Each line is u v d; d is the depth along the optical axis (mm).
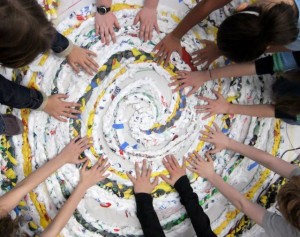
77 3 1592
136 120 1581
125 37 1594
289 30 1180
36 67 1538
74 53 1525
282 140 1644
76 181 1533
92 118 1565
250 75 1563
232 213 1591
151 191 1562
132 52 1595
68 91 1551
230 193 1475
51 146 1534
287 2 1197
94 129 1565
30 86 1534
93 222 1536
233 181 1606
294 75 1387
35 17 1033
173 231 1557
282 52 1403
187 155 1596
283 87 1478
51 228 1381
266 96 1636
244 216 1589
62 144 1539
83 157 1553
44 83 1543
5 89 1275
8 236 1102
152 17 1582
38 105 1445
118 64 1586
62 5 1585
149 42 1602
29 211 1517
